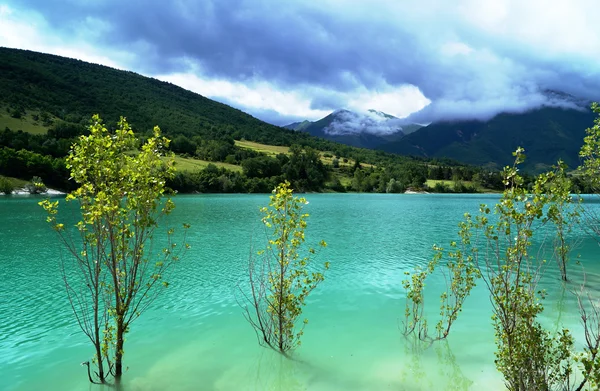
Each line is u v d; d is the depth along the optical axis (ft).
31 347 46.19
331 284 72.28
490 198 447.01
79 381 38.01
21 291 68.69
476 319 53.67
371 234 139.33
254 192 504.43
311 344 46.62
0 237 125.49
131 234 34.58
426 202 355.36
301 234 41.22
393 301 62.49
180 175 449.48
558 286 67.56
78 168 32.01
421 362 41.68
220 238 126.11
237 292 67.72
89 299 64.13
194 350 44.96
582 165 47.78
